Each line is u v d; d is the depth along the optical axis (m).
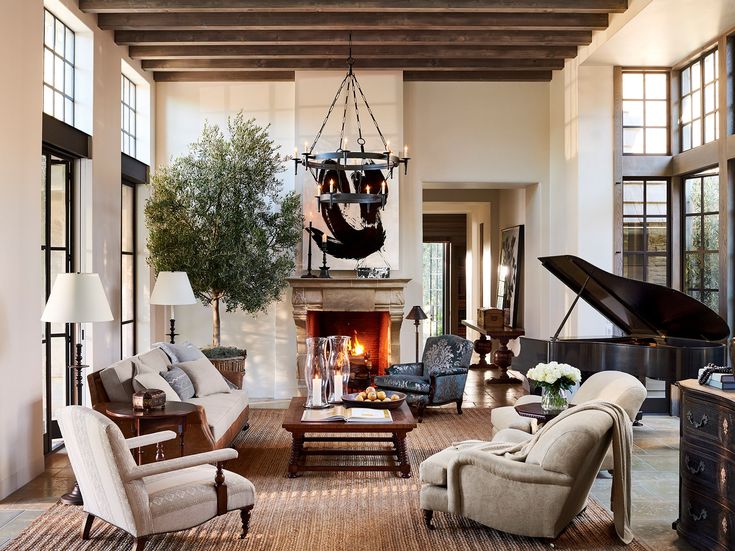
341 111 9.00
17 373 5.21
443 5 6.78
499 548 4.16
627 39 7.34
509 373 11.04
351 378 8.74
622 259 8.39
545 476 4.10
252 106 9.22
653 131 8.52
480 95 9.38
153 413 4.89
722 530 3.93
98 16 7.05
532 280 9.90
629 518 4.38
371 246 9.02
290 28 7.34
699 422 4.18
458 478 4.37
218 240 8.00
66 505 4.85
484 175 9.39
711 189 7.85
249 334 9.28
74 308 4.74
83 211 6.83
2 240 4.95
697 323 6.39
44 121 5.86
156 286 7.24
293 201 8.53
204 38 7.72
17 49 5.18
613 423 4.23
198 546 4.15
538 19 7.32
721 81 7.17
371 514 4.74
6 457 5.04
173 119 9.21
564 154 9.00
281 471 5.77
